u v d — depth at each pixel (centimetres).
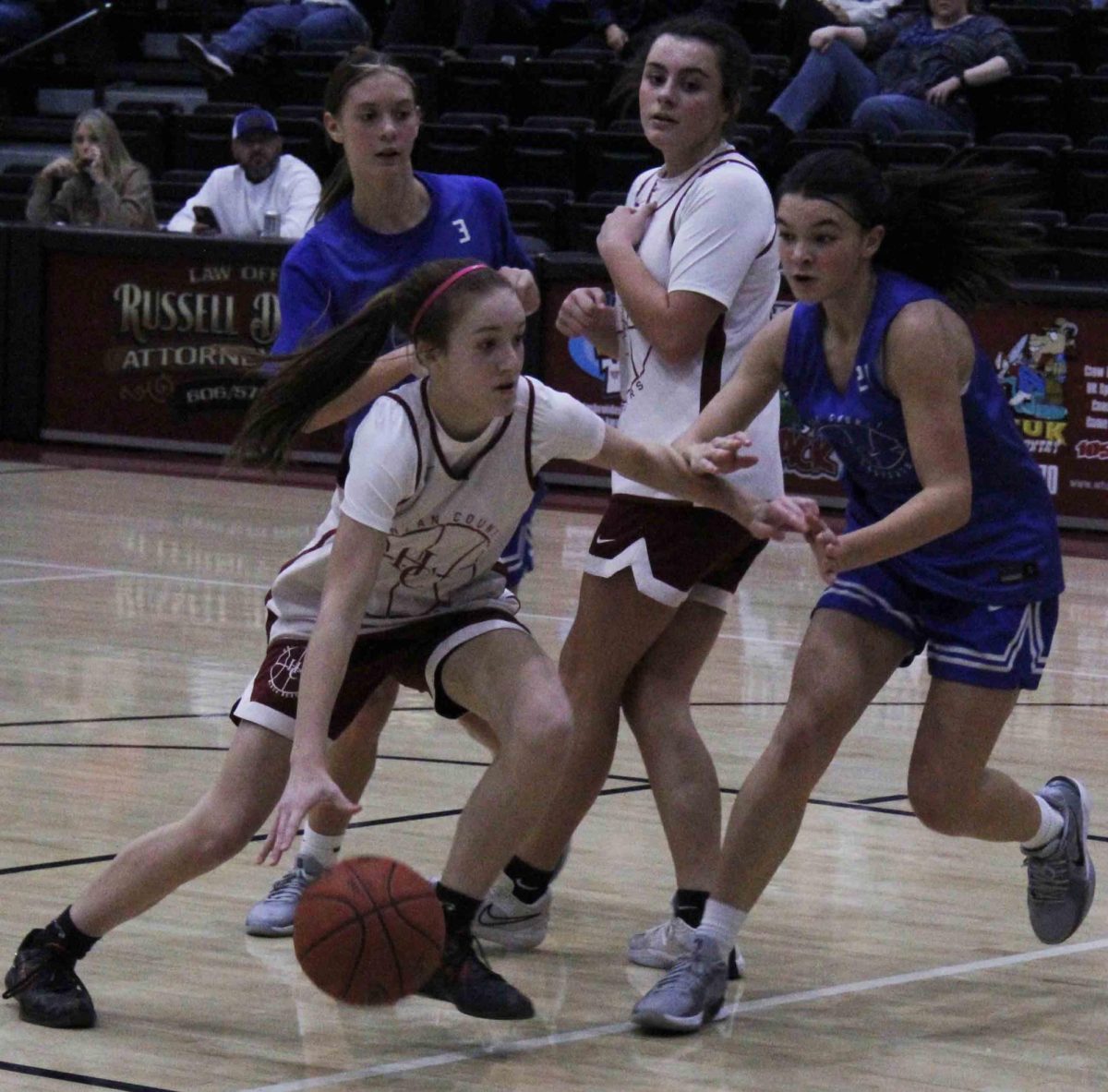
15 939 652
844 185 576
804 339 609
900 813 875
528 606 1360
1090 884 676
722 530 663
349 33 2536
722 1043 586
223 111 2389
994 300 632
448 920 574
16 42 2833
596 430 589
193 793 870
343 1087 537
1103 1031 604
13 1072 539
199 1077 541
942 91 2011
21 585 1399
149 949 663
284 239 1941
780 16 2267
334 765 691
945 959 676
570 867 782
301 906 532
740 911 601
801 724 595
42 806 838
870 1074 560
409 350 638
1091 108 2055
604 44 2366
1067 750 1005
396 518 576
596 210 1986
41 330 2061
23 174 2481
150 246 1992
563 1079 549
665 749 672
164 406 2025
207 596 1378
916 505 578
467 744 988
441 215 728
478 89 2288
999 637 607
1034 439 1709
